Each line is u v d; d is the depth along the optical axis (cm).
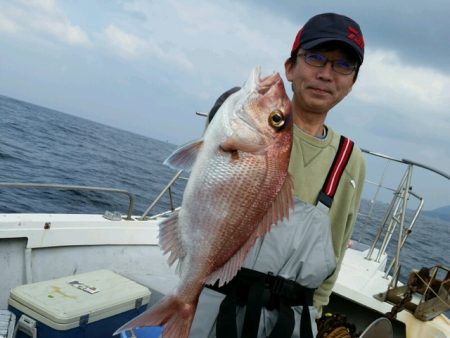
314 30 91
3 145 1053
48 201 582
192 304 79
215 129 79
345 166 99
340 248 105
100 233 188
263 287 90
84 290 143
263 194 80
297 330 94
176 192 671
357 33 92
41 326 127
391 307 178
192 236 79
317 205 96
